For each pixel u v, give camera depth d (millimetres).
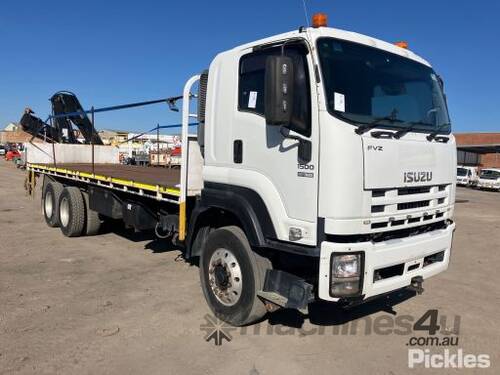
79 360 3926
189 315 4953
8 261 7020
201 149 5242
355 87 4008
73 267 6750
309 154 3846
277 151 4133
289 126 3980
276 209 4152
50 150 11547
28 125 11258
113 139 12984
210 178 4930
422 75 4824
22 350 4078
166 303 5301
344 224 3703
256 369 3861
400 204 4152
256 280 4383
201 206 4988
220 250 4781
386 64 4398
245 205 4414
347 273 3742
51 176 10438
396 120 4266
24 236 8938
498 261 8266
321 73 3807
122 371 3764
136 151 12680
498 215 16266
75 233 8766
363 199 3775
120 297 5480
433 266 4613
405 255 4148
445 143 4723
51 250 7789
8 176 25719
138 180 6797
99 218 8852
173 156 9703
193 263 7055
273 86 3652
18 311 4973
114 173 8359
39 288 5758
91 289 5758
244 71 4535
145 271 6602
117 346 4195
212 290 4898
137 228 6770
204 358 4023
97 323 4699
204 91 5199
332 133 3699
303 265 4168
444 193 4719
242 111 4520
